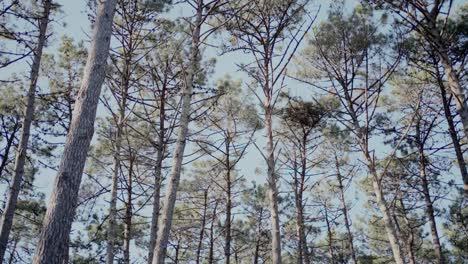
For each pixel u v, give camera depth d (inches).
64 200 207.3
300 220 637.9
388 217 357.1
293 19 428.8
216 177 674.8
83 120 229.6
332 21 452.4
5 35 483.5
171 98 486.6
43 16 503.8
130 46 458.6
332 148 631.2
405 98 541.3
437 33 412.2
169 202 292.5
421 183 614.5
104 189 446.3
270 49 406.9
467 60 437.4
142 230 696.4
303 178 631.2
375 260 819.4
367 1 443.8
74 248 661.9
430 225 570.3
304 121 577.9
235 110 555.5
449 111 472.7
